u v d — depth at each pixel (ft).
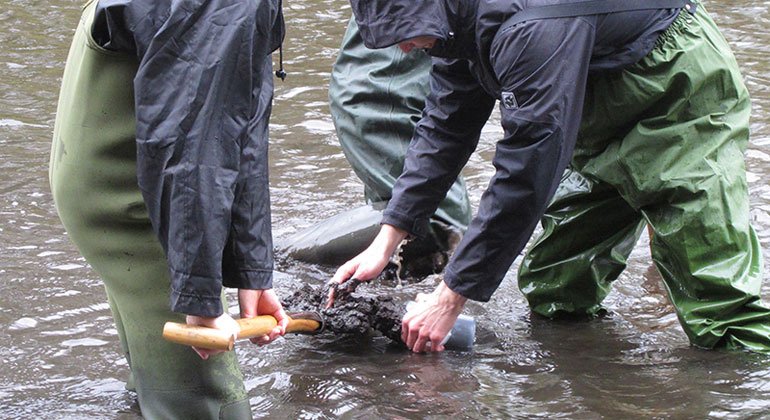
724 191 11.48
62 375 11.32
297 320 11.68
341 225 15.17
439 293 11.39
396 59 15.23
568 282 13.12
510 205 10.36
